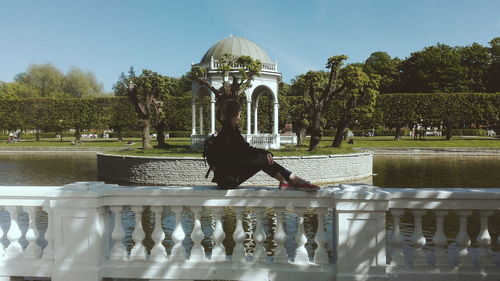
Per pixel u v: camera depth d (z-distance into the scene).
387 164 27.14
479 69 61.84
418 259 3.71
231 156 3.76
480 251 3.72
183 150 25.00
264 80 26.95
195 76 23.05
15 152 39.94
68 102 50.28
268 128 45.97
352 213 3.57
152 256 3.95
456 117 43.38
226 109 3.83
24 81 72.12
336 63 22.72
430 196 3.62
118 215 3.94
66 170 24.62
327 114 46.59
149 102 27.12
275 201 3.77
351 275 3.59
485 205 3.61
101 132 69.56
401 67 66.94
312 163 19.39
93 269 3.78
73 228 3.80
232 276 3.84
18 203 3.96
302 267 3.79
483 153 34.62
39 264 3.95
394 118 44.41
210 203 3.83
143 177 19.59
